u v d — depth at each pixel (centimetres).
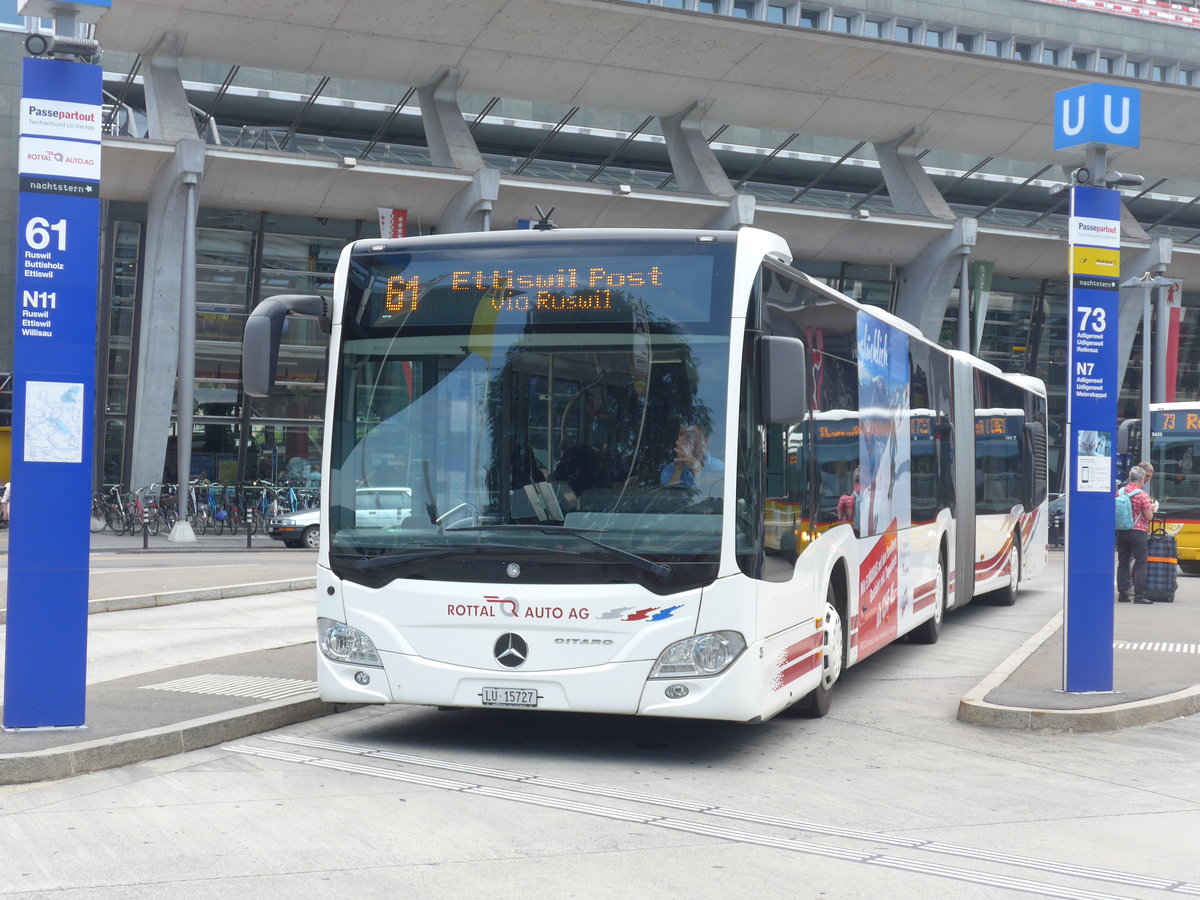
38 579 775
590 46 3709
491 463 791
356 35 3528
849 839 623
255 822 634
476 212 3697
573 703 765
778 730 911
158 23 3384
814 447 905
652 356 784
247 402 3938
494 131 4272
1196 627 1533
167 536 3453
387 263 827
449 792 704
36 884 531
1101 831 655
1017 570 1911
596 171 4081
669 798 702
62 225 767
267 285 3894
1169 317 4525
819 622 911
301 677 1012
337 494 815
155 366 3622
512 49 3672
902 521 1205
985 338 4925
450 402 803
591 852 589
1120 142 977
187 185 3412
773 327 817
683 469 771
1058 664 1159
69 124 768
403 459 805
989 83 4084
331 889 527
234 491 3716
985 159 4456
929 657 1303
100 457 3828
